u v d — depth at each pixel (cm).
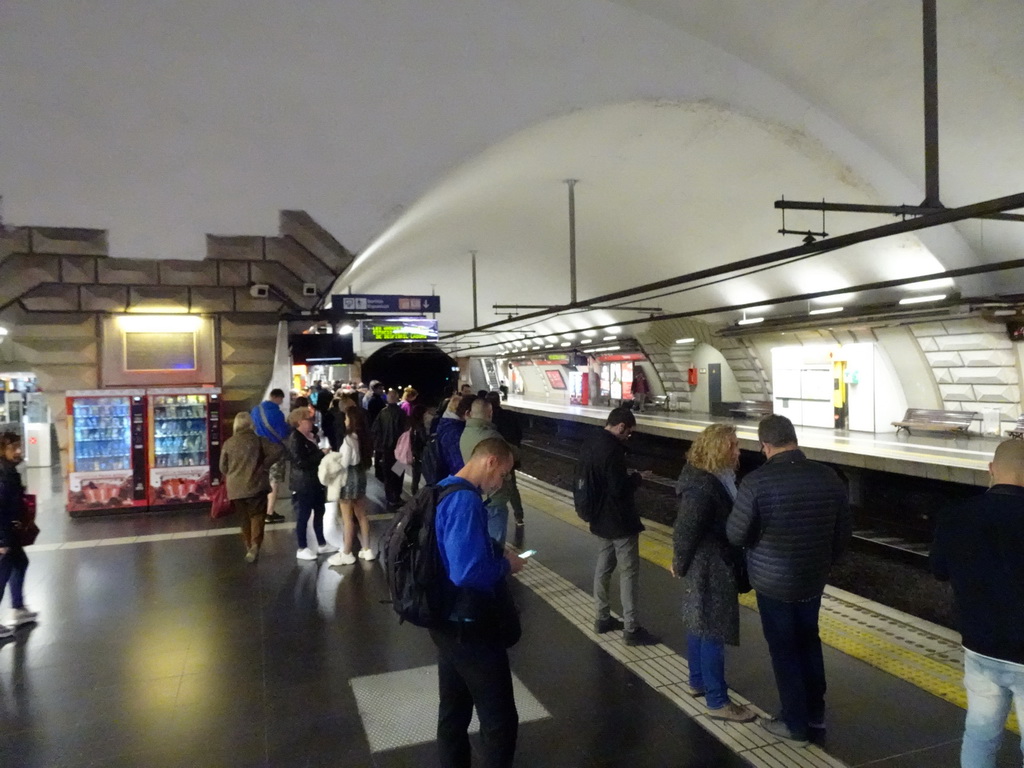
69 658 462
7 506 508
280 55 746
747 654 453
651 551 718
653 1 745
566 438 2639
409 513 285
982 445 1207
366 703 394
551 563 673
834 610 546
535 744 347
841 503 338
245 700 400
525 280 2114
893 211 541
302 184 810
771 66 806
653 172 1077
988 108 755
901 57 723
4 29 687
